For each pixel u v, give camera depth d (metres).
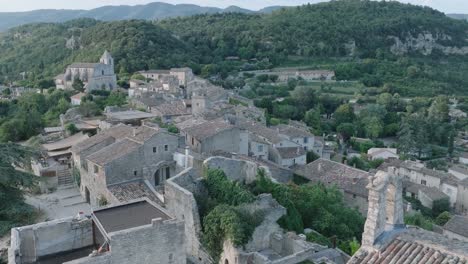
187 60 180.00
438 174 97.00
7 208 44.47
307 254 38.25
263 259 37.34
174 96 113.62
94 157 50.16
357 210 60.88
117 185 47.88
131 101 101.81
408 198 89.88
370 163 108.62
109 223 29.69
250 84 172.75
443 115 158.75
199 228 40.66
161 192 47.72
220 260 40.31
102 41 181.00
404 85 198.62
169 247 29.62
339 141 135.50
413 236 19.83
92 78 126.94
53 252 30.34
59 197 53.78
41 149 63.66
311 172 74.81
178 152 52.44
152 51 172.75
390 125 149.00
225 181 45.16
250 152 76.31
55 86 142.62
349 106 151.75
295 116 144.12
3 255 36.41
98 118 87.81
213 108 95.50
